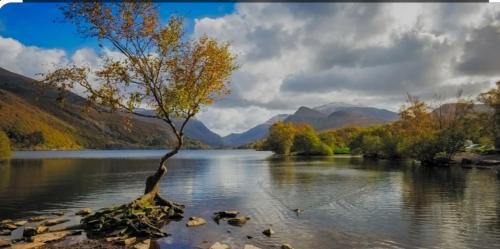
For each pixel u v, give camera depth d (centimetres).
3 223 3030
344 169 9106
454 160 10238
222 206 3947
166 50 3562
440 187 5312
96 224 2873
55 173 8406
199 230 2866
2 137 13512
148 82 3581
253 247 2336
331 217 3334
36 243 2441
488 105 10369
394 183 5884
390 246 2439
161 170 3666
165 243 2508
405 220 3191
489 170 8200
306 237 2655
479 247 2419
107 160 15775
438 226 2966
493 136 10606
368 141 16050
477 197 4375
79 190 5353
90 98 3534
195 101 3675
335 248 2392
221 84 3756
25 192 5125
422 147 10250
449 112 13112
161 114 3738
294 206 3906
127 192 5131
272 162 13162
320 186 5597
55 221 3112
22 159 15538
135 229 2730
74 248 2372
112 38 3484
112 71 3522
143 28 3503
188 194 4888
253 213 3547
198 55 3634
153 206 3378
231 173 8356
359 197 4459
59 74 3459
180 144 3706
